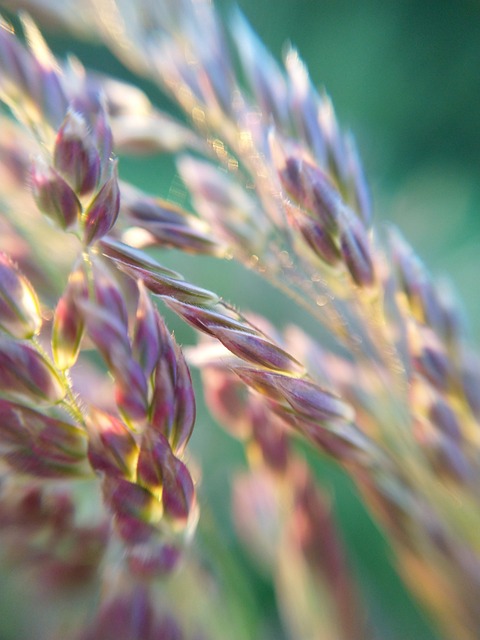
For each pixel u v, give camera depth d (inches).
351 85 7.7
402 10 7.8
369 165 4.6
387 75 7.6
